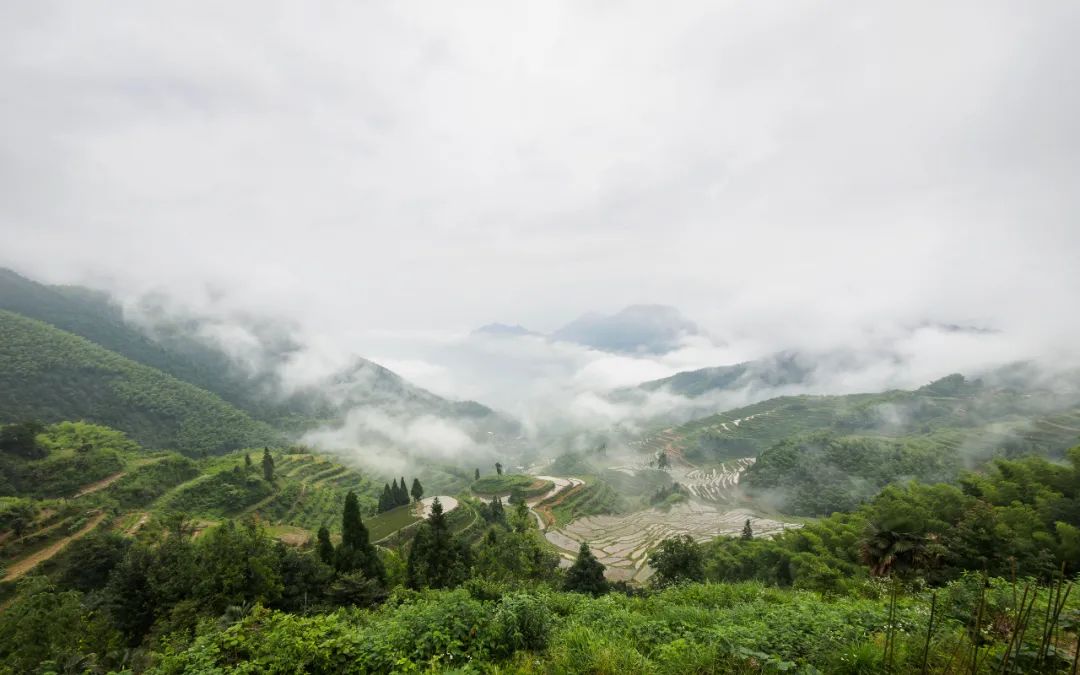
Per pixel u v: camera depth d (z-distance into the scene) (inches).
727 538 3368.6
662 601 686.5
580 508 5974.4
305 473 6392.7
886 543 963.3
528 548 2536.9
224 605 1270.9
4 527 2901.1
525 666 371.9
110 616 1251.2
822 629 371.9
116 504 3801.7
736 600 683.4
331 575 1545.3
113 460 4466.0
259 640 419.5
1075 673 229.1
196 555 1441.9
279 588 1378.0
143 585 1283.2
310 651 400.5
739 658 319.6
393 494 4815.5
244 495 4419.3
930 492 1635.1
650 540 4266.7
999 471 1523.1
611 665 322.7
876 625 379.2
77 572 2060.8
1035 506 1250.6
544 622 451.8
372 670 387.2
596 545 4192.9
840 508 5255.9
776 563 1948.8
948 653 287.9
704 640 380.5
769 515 5757.9
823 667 302.5
